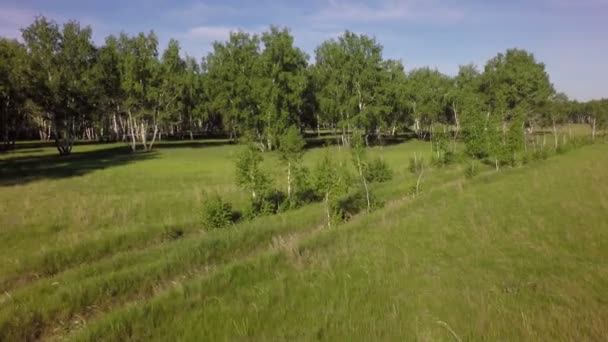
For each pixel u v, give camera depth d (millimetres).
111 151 56531
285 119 52500
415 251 9188
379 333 5004
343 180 16500
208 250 11172
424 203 16250
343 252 9375
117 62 63719
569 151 36188
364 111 58906
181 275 9641
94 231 13789
